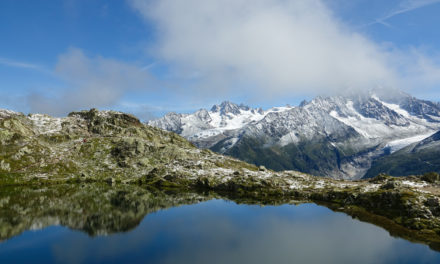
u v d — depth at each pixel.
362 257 73.44
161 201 149.88
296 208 137.38
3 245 78.12
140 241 84.44
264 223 108.12
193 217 116.81
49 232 89.81
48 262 67.38
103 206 128.88
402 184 136.00
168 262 68.69
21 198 137.00
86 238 85.69
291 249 79.25
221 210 131.62
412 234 91.69
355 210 127.88
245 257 72.94
